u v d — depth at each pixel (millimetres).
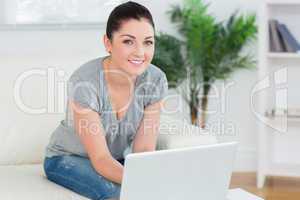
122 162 2551
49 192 2320
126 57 2266
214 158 2090
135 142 2477
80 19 3535
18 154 2732
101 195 2246
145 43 2273
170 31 4086
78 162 2400
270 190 3855
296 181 4078
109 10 3566
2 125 2723
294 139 4145
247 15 4098
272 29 3920
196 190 2115
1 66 2777
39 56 2852
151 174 1979
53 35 3518
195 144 2531
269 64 4039
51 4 3490
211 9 4109
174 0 4051
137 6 2289
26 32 3482
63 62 2863
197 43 3988
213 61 4020
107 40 2342
